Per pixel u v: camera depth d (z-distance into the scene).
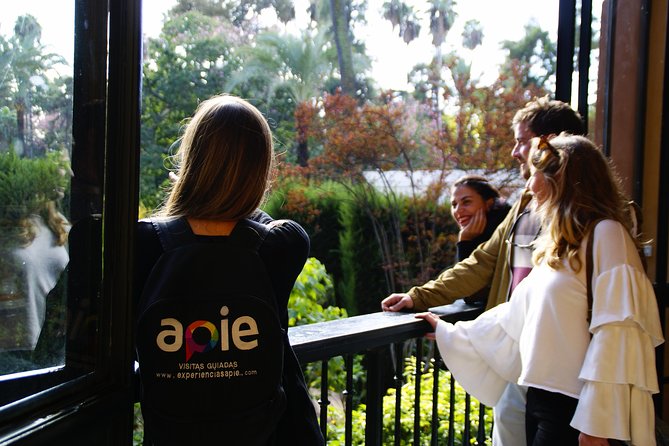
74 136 1.13
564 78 2.70
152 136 11.34
